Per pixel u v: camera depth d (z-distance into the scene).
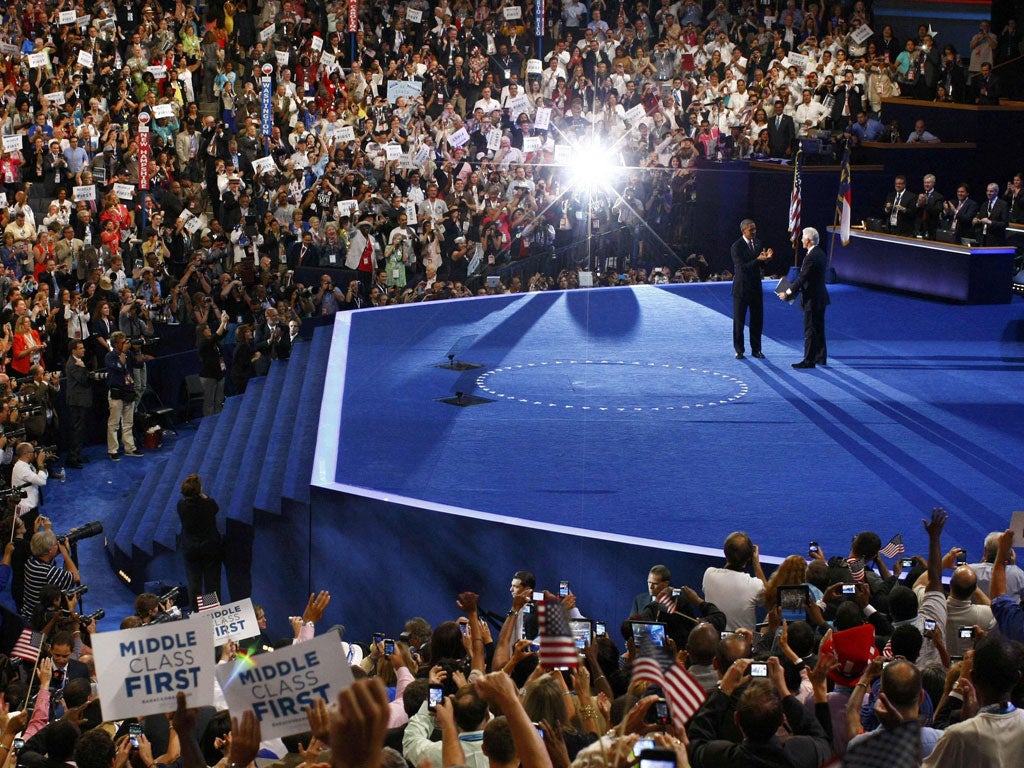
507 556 14.20
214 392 23.94
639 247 31.00
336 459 16.48
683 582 13.37
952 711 7.42
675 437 17.30
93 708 8.55
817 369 20.55
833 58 35.44
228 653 8.70
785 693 6.60
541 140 32.75
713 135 32.97
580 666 6.81
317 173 31.03
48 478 21.70
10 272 24.02
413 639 10.71
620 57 35.41
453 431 17.61
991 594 9.70
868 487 15.43
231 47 34.59
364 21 36.25
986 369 20.53
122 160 29.72
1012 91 33.84
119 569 18.78
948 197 32.34
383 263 29.08
